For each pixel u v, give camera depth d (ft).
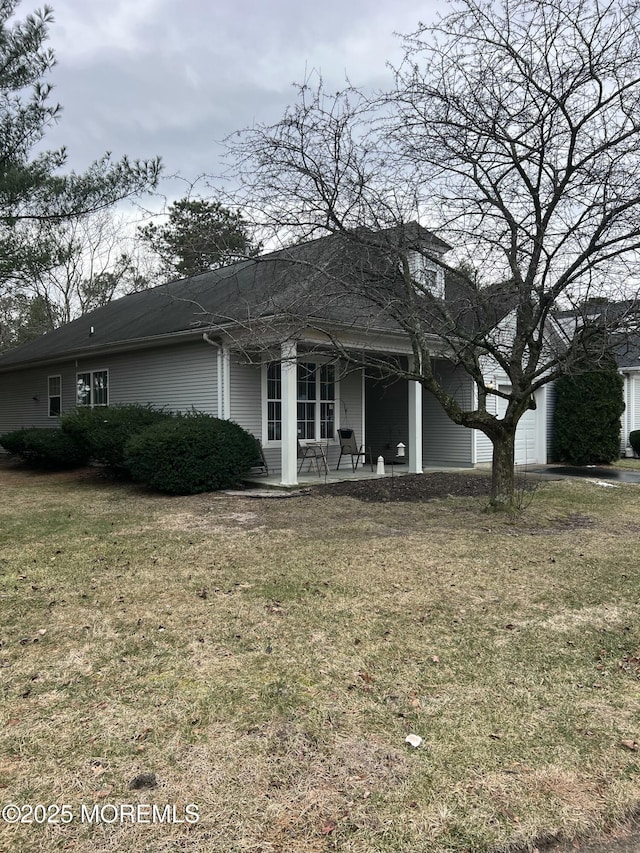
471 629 12.92
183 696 9.94
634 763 8.23
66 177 30.73
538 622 13.35
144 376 41.39
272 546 20.15
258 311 25.86
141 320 44.88
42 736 8.73
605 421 50.44
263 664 11.15
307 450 38.65
